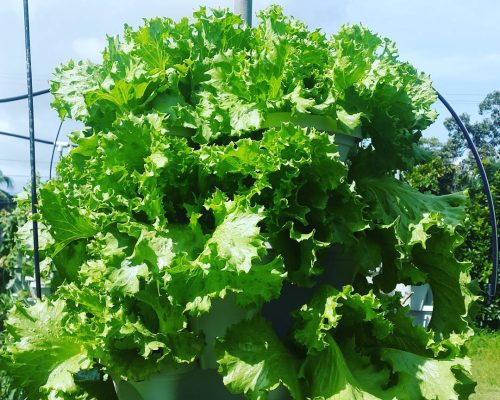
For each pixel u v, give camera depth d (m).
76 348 2.51
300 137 2.20
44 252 2.82
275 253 2.26
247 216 2.08
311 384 2.25
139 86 2.49
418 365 2.23
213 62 2.45
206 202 2.20
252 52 2.52
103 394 2.59
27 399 2.49
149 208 2.21
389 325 2.26
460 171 23.02
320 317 2.22
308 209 2.25
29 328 2.54
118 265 2.19
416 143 2.85
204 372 2.39
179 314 2.21
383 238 2.48
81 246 2.65
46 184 2.58
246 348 2.19
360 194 2.52
